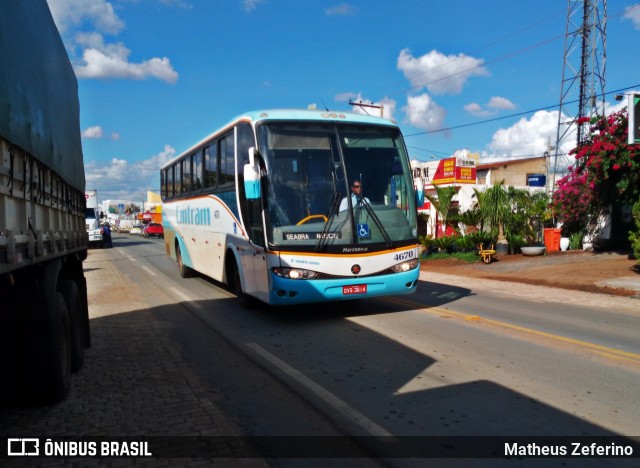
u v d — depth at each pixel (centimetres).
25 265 395
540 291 1229
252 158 791
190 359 646
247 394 518
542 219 2247
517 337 740
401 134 911
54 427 431
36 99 440
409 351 668
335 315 915
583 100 2945
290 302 792
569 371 578
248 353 673
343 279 806
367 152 866
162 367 607
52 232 511
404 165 895
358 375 573
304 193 814
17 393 463
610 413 457
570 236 2150
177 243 1617
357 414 462
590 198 1889
